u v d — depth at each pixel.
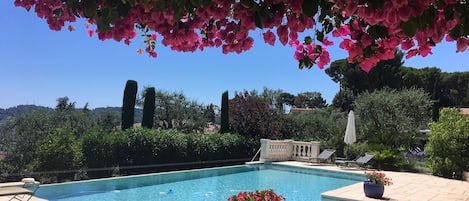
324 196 10.08
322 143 18.72
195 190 11.68
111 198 9.93
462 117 14.65
